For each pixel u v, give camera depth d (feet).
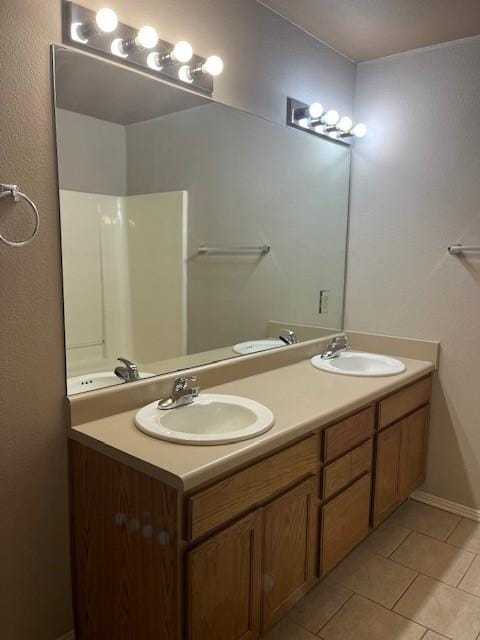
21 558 5.17
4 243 4.71
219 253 7.16
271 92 7.50
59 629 5.60
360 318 9.47
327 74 8.45
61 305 5.22
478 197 7.98
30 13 4.66
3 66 4.52
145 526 4.58
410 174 8.62
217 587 4.65
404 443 7.91
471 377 8.34
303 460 5.63
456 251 8.19
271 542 5.28
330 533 6.28
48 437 5.22
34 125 4.82
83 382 5.49
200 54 6.32
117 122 5.57
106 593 5.17
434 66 8.19
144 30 5.16
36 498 5.21
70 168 5.19
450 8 6.98
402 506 8.93
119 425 5.29
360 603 6.42
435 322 8.60
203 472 4.29
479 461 8.41
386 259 9.04
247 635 5.10
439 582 6.85
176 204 6.39
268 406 6.01
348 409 6.19
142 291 6.09
